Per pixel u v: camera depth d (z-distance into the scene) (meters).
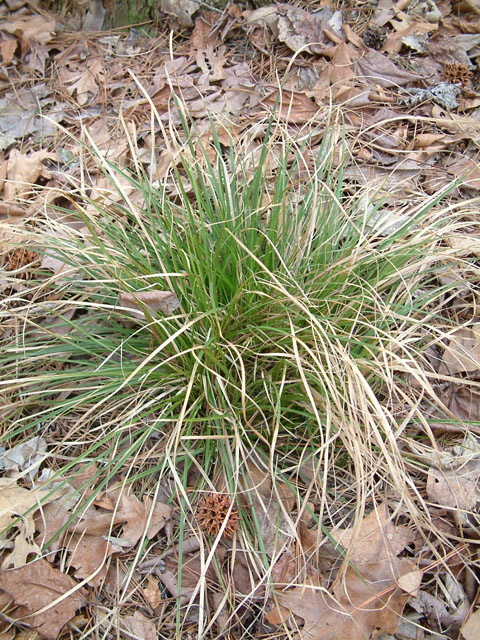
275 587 0.40
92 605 0.40
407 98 0.63
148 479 0.44
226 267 0.47
